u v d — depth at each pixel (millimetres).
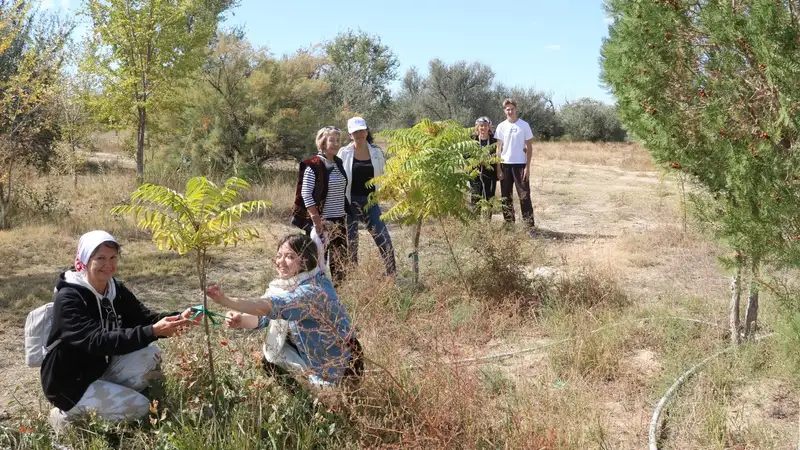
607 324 5711
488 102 45375
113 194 12492
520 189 10828
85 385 3918
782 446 3891
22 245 8797
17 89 12852
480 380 4266
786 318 4449
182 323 3865
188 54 14781
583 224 12062
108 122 15891
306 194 6648
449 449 3520
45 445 3732
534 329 5949
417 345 4773
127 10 14055
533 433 3689
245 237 4113
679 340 5465
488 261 6918
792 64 3787
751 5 4082
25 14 12648
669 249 9008
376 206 7184
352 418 3789
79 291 3910
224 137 15766
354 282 5957
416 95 46281
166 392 4117
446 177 6863
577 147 37156
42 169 15258
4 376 4945
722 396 4496
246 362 4453
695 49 4660
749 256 4434
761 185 4016
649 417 4301
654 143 4727
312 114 16766
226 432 3752
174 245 3846
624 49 4828
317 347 4098
